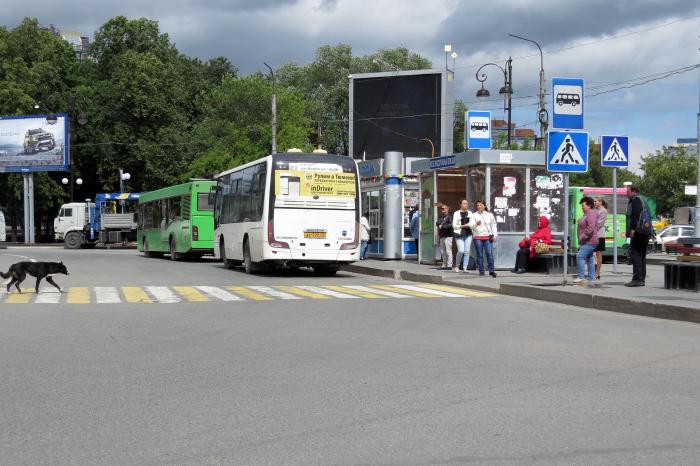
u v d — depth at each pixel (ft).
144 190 223.71
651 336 34.63
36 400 21.62
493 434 18.08
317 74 259.60
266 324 38.11
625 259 105.40
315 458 16.22
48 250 153.38
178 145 219.61
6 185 212.02
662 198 265.34
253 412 20.24
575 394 22.40
